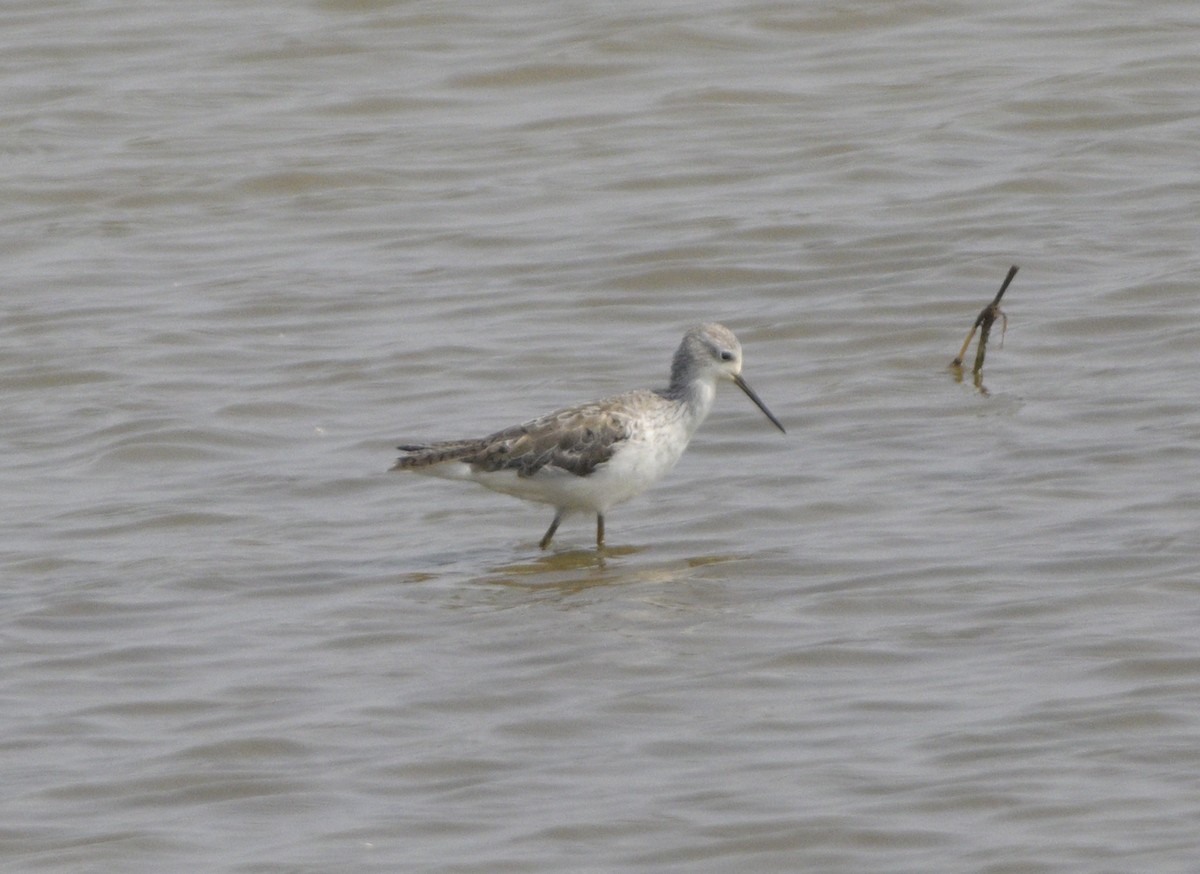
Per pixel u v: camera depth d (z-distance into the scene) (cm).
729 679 1311
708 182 2511
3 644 1425
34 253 2408
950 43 2894
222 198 2542
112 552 1611
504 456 1534
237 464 1817
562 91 2828
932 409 1848
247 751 1239
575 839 1109
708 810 1134
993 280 2166
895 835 1095
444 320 2166
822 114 2689
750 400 1911
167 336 2138
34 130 2739
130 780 1205
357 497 1730
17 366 2073
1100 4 2994
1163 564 1461
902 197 2414
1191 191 2356
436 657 1371
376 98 2817
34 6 3158
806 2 3039
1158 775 1143
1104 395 1839
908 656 1335
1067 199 2373
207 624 1455
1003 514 1588
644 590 1480
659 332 2114
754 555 1545
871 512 1622
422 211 2481
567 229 2402
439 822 1136
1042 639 1346
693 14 3027
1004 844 1078
